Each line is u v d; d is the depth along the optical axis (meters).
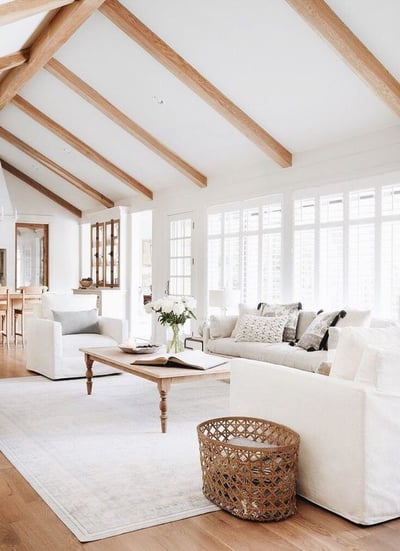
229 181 7.47
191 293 8.30
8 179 11.57
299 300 6.34
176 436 3.85
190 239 8.35
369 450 2.47
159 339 9.15
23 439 3.77
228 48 5.21
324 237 6.03
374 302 5.43
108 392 5.25
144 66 6.00
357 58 4.48
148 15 5.19
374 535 2.40
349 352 2.76
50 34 5.61
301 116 5.75
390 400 2.53
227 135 6.69
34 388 5.39
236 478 2.56
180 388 5.52
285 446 2.56
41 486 2.93
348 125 5.58
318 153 6.11
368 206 5.57
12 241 11.47
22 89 7.62
